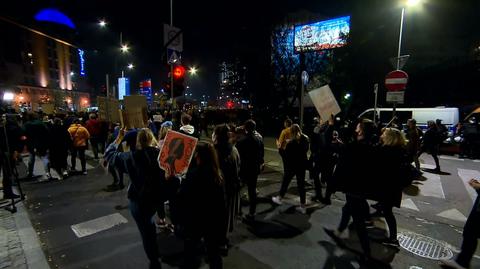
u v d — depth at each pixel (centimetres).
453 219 570
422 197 710
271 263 407
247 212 592
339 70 2225
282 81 2688
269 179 882
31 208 627
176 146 343
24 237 488
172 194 352
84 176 905
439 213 602
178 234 381
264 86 2791
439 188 788
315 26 2338
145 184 349
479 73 2111
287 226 528
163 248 448
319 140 668
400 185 417
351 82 2175
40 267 399
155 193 350
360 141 434
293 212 596
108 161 422
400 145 413
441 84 2242
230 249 446
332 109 691
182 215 330
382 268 395
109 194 724
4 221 555
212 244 332
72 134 908
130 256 428
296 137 586
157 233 500
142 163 351
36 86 6950
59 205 645
